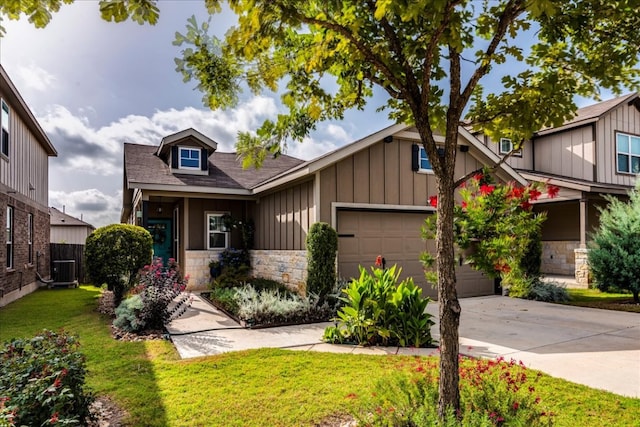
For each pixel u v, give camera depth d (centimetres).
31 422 261
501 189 371
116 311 728
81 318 775
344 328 623
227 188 1161
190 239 1226
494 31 293
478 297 1020
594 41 315
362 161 901
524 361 473
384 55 291
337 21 288
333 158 838
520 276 877
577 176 1494
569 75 324
